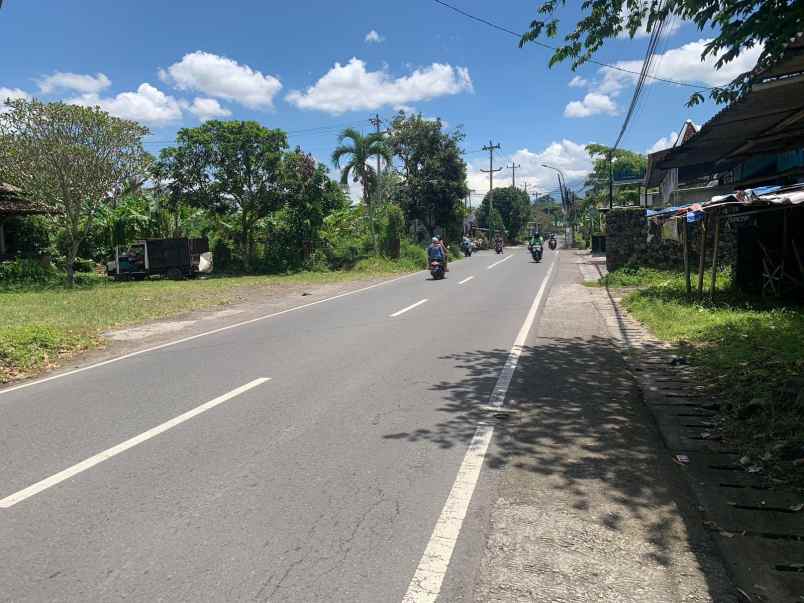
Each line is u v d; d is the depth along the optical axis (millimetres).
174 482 3938
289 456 4352
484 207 78625
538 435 4688
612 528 3238
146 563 2973
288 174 28484
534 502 3557
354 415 5301
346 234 34500
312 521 3369
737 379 5707
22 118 19531
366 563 2939
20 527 3369
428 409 5426
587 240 49438
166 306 14758
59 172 20219
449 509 3484
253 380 6703
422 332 9625
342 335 9570
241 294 18047
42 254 26984
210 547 3111
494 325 10125
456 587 2734
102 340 10031
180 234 31672
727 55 5484
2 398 6383
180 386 6551
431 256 21000
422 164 44812
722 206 10031
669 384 5977
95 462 4332
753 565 2852
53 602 2668
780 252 11477
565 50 6668
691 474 3871
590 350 7875
